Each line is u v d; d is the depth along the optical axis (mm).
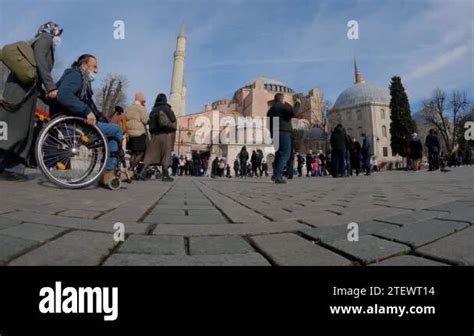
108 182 4945
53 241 1818
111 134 5020
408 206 3301
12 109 4586
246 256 1657
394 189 5867
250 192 5832
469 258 1561
